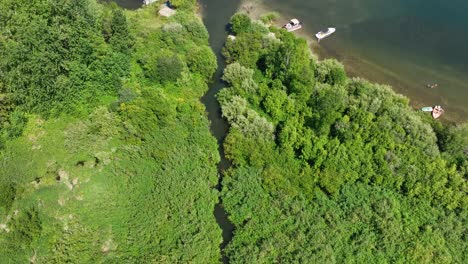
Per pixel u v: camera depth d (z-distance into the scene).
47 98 93.44
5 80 90.38
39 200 81.88
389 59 116.12
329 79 100.75
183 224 80.06
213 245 78.06
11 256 74.88
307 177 85.50
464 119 102.00
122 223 80.00
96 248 76.06
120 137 92.19
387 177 83.00
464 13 127.06
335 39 121.94
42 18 101.12
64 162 87.75
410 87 109.56
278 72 102.19
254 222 80.69
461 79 110.56
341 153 86.62
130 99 96.94
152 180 86.75
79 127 92.00
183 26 118.31
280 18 129.12
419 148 85.81
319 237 77.44
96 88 99.31
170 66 103.88
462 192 79.56
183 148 92.62
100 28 104.00
